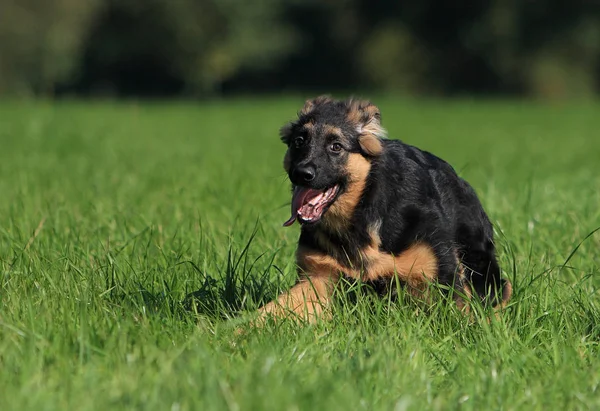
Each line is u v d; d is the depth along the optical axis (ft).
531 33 361.30
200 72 356.79
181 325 29.71
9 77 329.93
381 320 30.45
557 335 28.68
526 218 45.24
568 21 358.64
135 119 166.40
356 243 32.17
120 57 348.18
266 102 264.31
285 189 59.52
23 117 156.87
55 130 125.70
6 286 32.96
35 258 35.65
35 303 30.14
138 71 360.28
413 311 31.35
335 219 32.32
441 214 32.94
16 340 27.12
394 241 32.07
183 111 206.08
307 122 33.22
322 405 22.24
